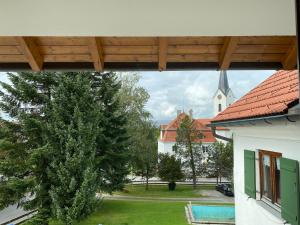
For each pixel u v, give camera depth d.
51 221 17.48
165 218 17.14
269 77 7.20
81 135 16.45
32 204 16.31
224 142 32.88
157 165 29.77
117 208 20.30
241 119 5.41
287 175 4.06
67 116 16.97
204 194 27.38
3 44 2.93
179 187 32.00
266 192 5.29
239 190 6.64
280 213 4.48
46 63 3.16
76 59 3.16
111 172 20.67
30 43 2.89
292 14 2.38
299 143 3.85
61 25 2.54
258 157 5.45
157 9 2.36
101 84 20.70
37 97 17.52
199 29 2.57
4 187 15.87
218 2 2.31
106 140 20.12
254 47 3.08
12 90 17.27
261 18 2.46
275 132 4.52
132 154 22.20
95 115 17.31
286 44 3.03
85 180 15.65
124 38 2.96
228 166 31.17
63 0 2.28
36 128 16.98
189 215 16.75
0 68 3.12
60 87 16.91
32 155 15.84
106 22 2.50
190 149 31.33
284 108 3.61
